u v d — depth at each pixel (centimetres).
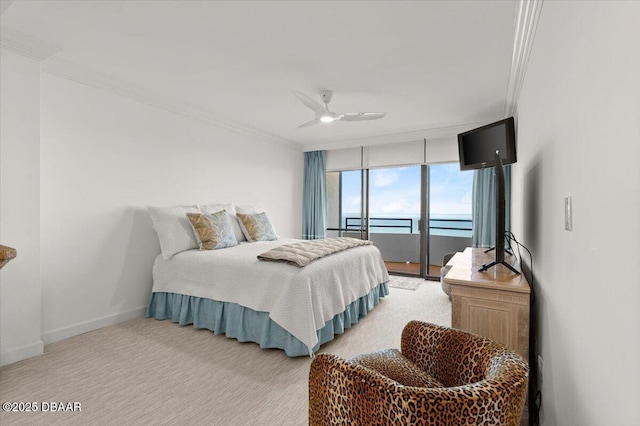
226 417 181
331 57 268
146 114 360
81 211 301
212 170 444
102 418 179
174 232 341
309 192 635
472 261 256
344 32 230
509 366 100
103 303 317
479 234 473
